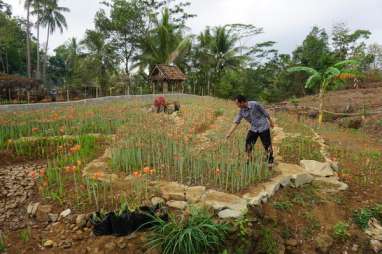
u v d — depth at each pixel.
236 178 4.71
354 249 4.12
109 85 24.58
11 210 4.20
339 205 4.88
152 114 11.21
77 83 26.70
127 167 5.18
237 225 3.70
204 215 3.64
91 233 3.59
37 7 29.52
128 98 17.11
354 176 6.02
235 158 5.32
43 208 4.00
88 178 4.75
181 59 27.56
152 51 25.89
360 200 5.11
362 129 11.66
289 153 6.79
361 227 4.49
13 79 17.22
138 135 7.00
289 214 4.42
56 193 4.32
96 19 25.66
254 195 4.33
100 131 8.70
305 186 5.27
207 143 7.11
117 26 25.05
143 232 3.56
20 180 5.17
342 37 25.44
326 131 10.54
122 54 27.38
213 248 3.43
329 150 7.48
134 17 25.42
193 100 17.34
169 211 3.89
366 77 23.16
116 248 3.35
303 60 23.56
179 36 27.56
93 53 26.36
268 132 5.24
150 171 4.37
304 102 17.72
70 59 38.56
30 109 12.16
